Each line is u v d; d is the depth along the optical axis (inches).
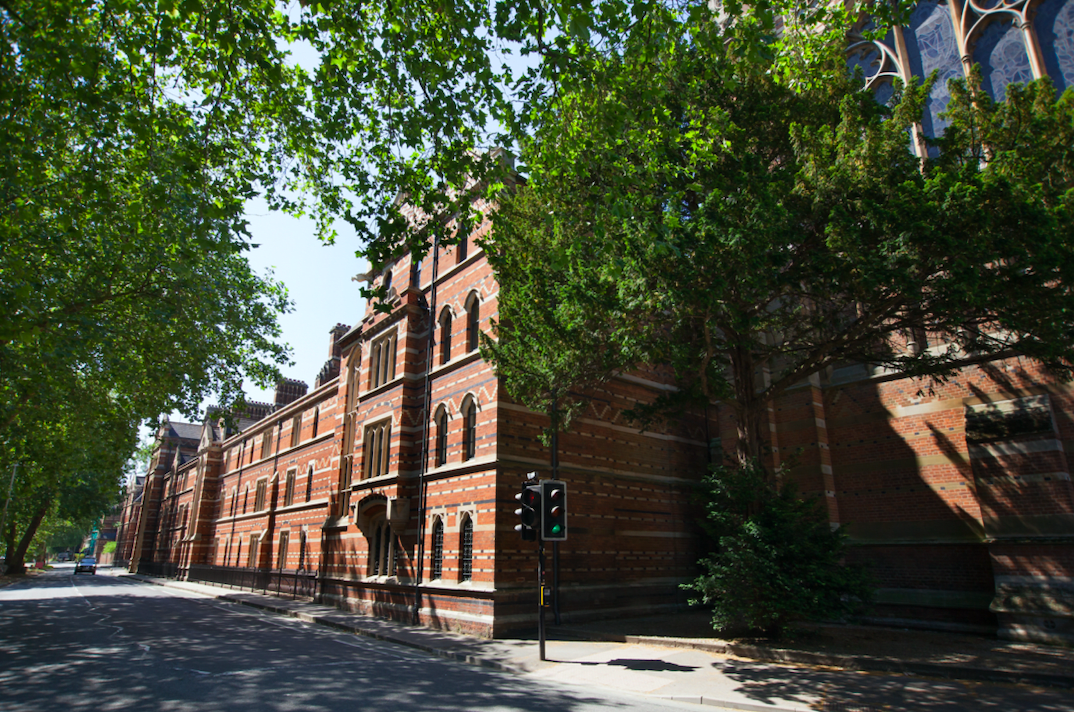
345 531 989.2
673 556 851.4
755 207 391.5
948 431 661.9
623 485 815.1
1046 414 565.3
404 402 867.4
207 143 481.4
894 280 371.6
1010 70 659.4
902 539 669.9
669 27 400.5
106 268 656.4
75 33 353.7
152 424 899.4
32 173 422.6
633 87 416.2
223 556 1664.6
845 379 756.0
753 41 384.8
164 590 1549.0
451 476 755.4
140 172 487.5
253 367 940.6
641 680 413.7
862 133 444.5
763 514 488.4
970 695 350.0
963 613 608.7
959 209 355.9
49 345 577.0
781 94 489.1
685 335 539.5
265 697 366.6
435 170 470.3
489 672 462.6
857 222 401.4
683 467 911.0
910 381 701.3
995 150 416.5
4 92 367.9
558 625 636.7
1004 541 558.6
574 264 513.0
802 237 434.9
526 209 566.3
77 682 410.0
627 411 601.0
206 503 1868.8
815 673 413.4
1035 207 350.0
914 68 739.4
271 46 407.5
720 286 400.5
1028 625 529.7
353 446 1061.1
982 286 371.6
